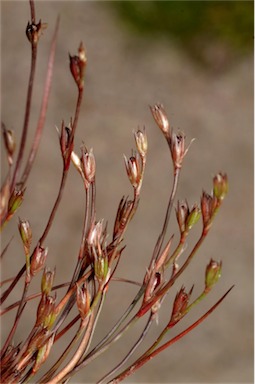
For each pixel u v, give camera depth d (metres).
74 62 0.18
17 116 0.60
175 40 0.65
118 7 0.66
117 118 0.61
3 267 0.50
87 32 0.64
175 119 0.61
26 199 0.55
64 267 0.53
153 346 0.18
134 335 0.49
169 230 0.55
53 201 0.56
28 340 0.17
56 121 0.60
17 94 0.61
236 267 0.55
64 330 0.18
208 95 0.62
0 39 0.63
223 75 0.63
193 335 0.51
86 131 0.60
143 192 0.57
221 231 0.56
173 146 0.18
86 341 0.18
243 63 0.64
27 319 0.46
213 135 0.61
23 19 0.64
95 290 0.18
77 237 0.55
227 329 0.52
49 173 0.57
